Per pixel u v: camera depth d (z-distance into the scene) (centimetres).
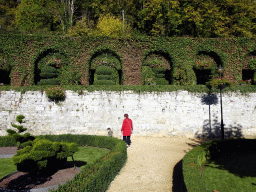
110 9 3052
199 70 1803
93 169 531
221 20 2723
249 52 1684
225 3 2759
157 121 1341
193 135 1348
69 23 2767
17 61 1519
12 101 1281
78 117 1308
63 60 1630
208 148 838
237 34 2809
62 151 584
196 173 537
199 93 1369
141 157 882
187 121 1352
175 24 2805
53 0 2934
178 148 1070
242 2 2766
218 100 1375
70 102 1312
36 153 492
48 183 520
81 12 3166
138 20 3108
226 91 1387
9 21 2825
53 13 2778
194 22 2791
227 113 1380
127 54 1656
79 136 1107
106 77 1465
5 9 3102
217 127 1361
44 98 1298
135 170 719
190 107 1360
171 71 1694
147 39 1653
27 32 1716
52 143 545
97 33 2459
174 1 2689
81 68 1616
